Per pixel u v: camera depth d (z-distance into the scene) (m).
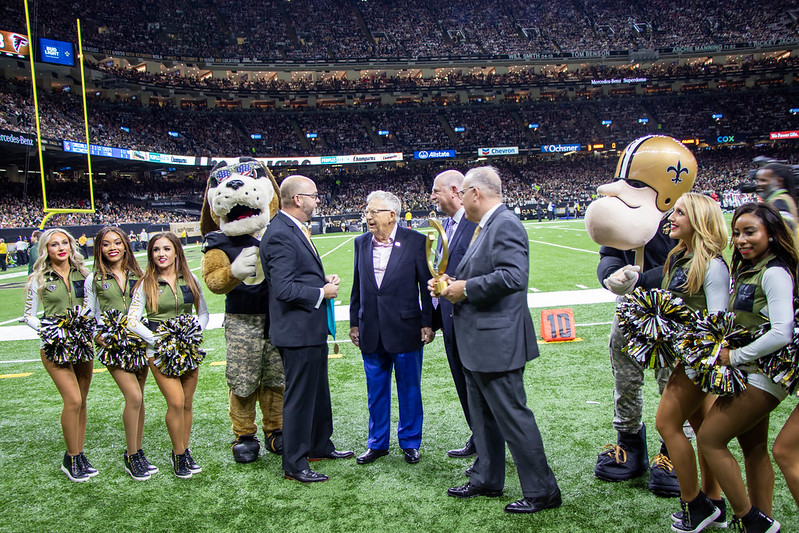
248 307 3.87
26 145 26.66
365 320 3.78
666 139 3.07
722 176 40.88
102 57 35.66
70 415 3.65
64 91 35.69
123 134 35.22
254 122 43.81
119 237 3.81
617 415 3.42
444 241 3.13
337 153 41.53
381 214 3.76
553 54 45.09
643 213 3.01
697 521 2.72
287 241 3.48
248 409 3.95
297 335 3.44
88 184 35.59
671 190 3.03
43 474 3.77
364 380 5.66
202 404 5.10
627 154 3.07
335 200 41.16
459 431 4.27
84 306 3.78
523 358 3.03
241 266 3.71
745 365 2.49
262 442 4.24
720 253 2.72
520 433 3.01
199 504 3.26
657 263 3.17
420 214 38.28
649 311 2.75
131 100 40.12
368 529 2.91
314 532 2.90
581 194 40.84
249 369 3.87
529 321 3.15
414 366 3.80
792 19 45.94
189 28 41.72
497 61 45.06
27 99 31.31
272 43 44.06
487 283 2.91
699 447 2.66
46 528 3.04
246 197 3.77
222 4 44.88
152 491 3.46
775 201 3.77
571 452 3.77
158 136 38.00
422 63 44.59
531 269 12.95
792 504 3.02
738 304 2.63
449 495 3.26
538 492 3.01
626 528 2.83
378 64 44.16
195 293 3.84
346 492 3.35
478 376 3.09
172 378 3.58
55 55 31.86
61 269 3.81
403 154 41.94
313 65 43.12
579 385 5.11
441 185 3.89
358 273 4.05
